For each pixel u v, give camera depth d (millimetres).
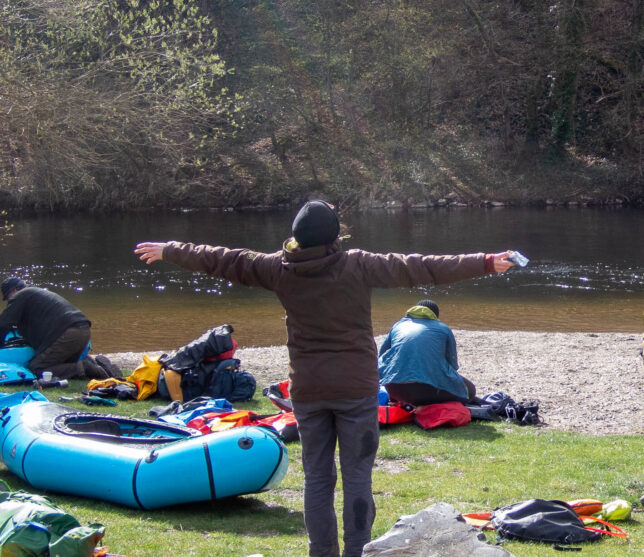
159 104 13211
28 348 10000
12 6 12195
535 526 5031
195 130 22094
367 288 3994
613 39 45656
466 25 47531
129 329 16438
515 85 49219
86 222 39562
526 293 21516
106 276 24453
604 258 27406
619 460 7125
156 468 5484
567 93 47250
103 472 5641
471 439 7922
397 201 45125
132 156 33531
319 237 3959
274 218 41031
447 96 49625
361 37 47688
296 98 47156
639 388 10539
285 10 47781
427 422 8336
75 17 12633
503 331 15703
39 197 37312
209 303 19953
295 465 6887
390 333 8820
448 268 3871
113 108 12531
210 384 9469
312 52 47375
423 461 7172
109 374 10461
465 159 47500
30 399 6836
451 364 8672
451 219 39438
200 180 43938
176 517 5492
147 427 6410
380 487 6305
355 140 47375
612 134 47812
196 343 9523
